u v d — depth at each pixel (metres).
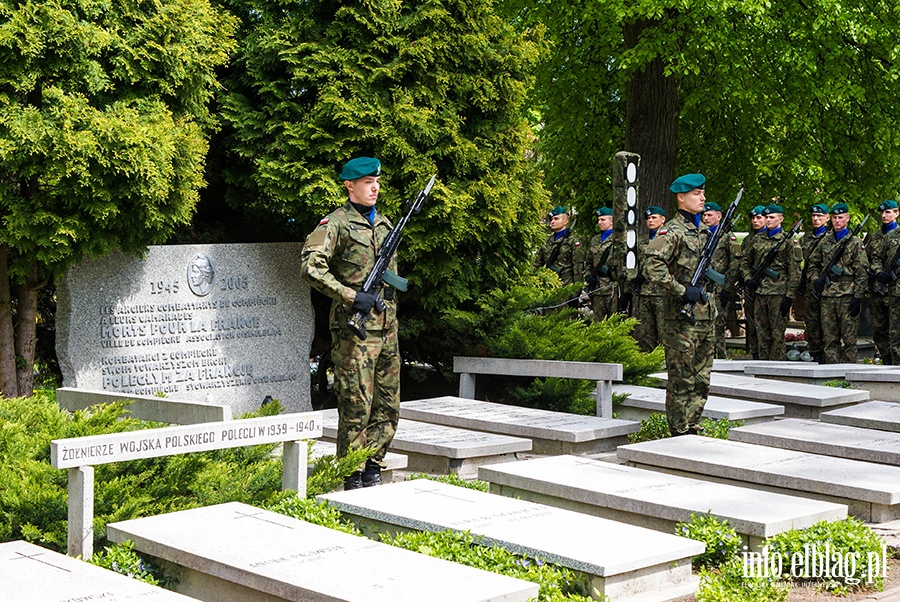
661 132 19.67
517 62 13.25
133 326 11.09
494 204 12.91
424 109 12.27
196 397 11.59
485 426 11.46
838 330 18.47
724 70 19.81
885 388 14.24
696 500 7.50
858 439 10.16
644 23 19.14
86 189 9.88
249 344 12.05
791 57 19.83
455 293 13.14
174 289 11.42
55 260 10.09
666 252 10.51
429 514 6.99
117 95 10.45
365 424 8.57
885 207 18.66
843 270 18.34
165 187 10.18
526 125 13.69
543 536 6.49
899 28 19.84
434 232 12.50
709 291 10.80
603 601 5.85
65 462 6.02
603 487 7.86
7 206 9.81
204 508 6.80
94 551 6.48
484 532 6.57
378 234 8.77
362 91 12.17
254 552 5.89
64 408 8.63
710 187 24.03
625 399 12.77
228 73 12.69
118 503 6.67
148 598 5.08
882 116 21.39
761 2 17.70
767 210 18.75
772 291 18.67
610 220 17.80
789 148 22.55
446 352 13.91
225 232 13.39
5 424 7.19
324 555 5.85
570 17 19.48
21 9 9.62
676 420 10.70
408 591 5.25
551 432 10.89
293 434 7.14
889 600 6.57
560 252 18.56
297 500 7.10
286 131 11.98
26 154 9.53
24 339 10.77
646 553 6.14
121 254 10.96
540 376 12.64
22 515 6.48
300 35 12.39
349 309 8.45
